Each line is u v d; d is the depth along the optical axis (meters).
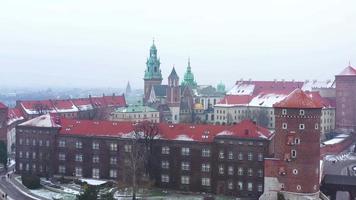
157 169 153.00
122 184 140.88
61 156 165.12
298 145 127.69
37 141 168.00
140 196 141.50
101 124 164.50
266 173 130.62
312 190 127.12
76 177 162.12
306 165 127.06
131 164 145.12
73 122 168.88
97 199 117.69
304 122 127.19
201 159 148.12
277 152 130.62
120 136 157.25
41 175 167.25
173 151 151.12
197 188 148.62
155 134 153.62
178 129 154.50
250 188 142.62
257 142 141.50
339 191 149.75
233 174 144.50
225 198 141.62
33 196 142.25
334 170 177.00
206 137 149.00
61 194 143.50
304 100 128.25
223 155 145.62
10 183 158.12
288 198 128.38
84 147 161.62
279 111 129.75
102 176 159.25
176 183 150.88
